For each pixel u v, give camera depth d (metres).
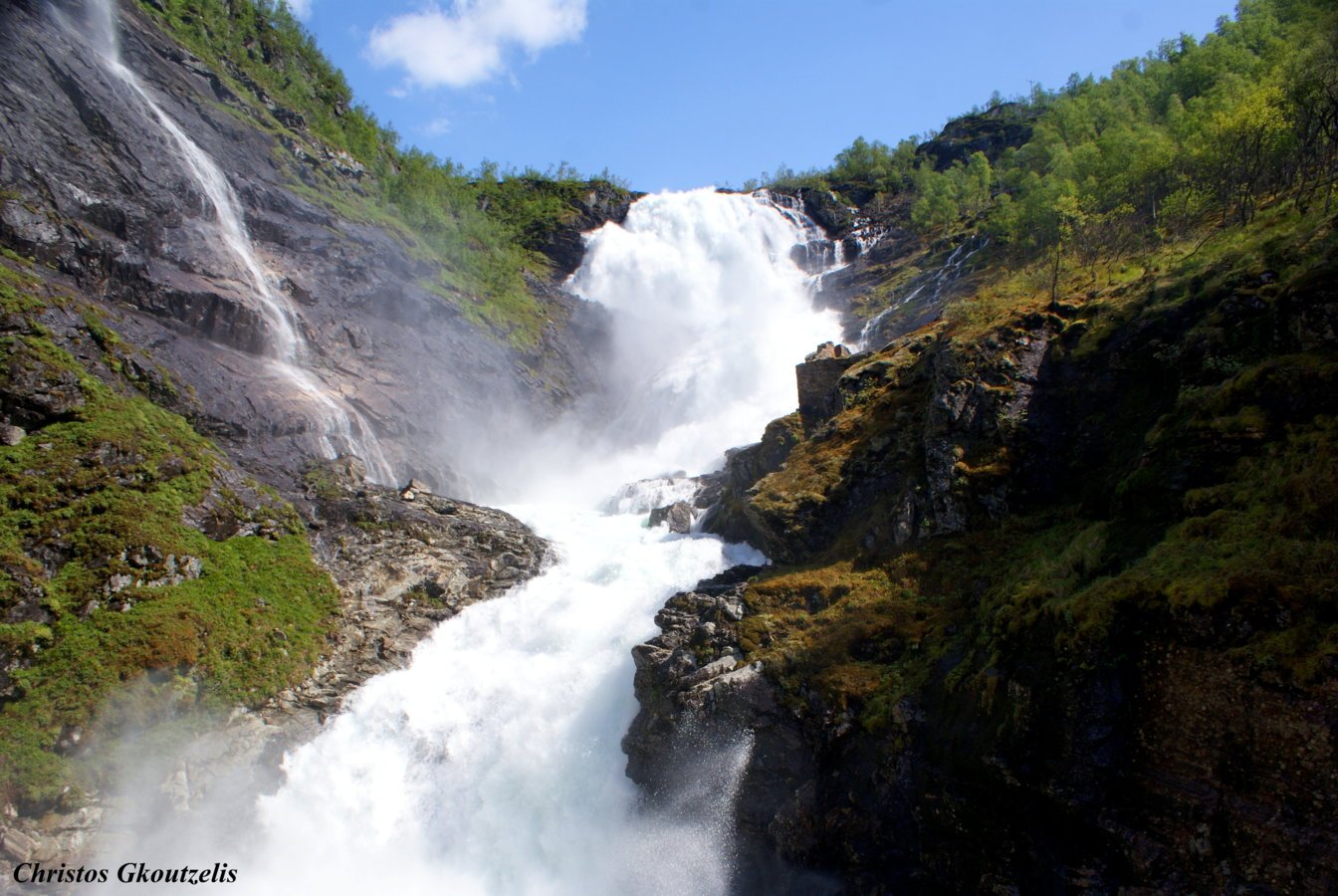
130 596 25.83
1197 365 23.81
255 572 29.72
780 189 98.56
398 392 49.56
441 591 33.03
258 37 80.38
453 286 65.19
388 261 59.56
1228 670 14.68
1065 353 28.86
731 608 27.06
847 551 28.95
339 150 71.62
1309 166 36.72
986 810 17.67
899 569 26.28
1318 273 20.64
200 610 26.83
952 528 26.53
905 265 78.12
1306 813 13.40
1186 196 39.81
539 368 66.25
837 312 75.50
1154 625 15.92
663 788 24.19
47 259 36.25
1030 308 31.61
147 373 33.84
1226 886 14.06
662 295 86.25
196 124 54.53
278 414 38.44
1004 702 17.91
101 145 43.94
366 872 24.83
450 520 36.34
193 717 24.91
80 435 28.53
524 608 32.56
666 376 69.38
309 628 29.53
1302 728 13.61
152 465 29.59
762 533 32.56
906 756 20.02
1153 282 29.38
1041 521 25.08
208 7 72.81
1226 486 18.27
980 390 28.58
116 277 38.81
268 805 25.47
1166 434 21.44
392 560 33.41
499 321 66.00
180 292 40.72
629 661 28.86
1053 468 26.58
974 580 24.19
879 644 23.53
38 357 29.31
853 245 89.94
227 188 51.69
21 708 22.42
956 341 30.44
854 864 20.02
